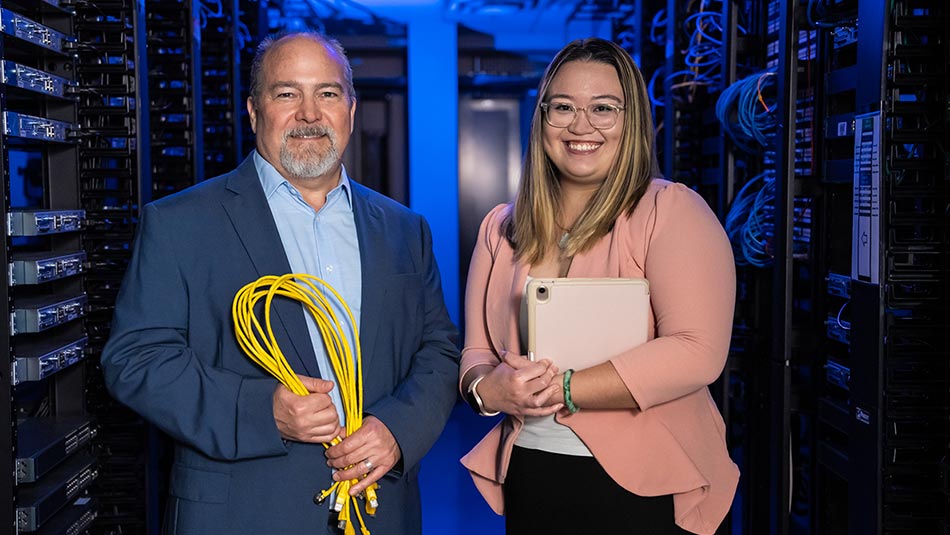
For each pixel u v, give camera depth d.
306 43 1.65
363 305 1.70
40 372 2.02
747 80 2.75
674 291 1.47
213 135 3.68
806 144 2.62
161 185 3.12
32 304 2.09
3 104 1.86
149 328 1.58
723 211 2.99
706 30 3.38
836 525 2.56
